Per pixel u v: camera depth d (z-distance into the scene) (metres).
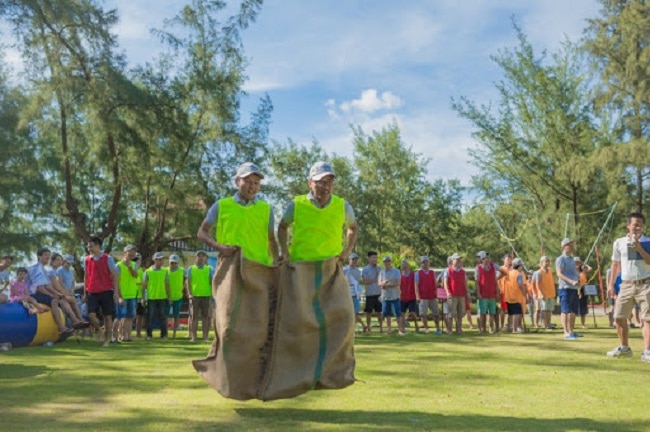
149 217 35.56
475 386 7.43
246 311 6.03
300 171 52.31
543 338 14.99
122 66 28.92
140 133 29.42
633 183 38.09
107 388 7.27
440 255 60.50
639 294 10.03
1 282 15.84
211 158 33.56
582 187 39.53
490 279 17.16
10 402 6.38
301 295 6.06
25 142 28.73
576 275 14.96
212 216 6.35
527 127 43.22
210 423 5.41
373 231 54.38
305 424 5.36
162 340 15.36
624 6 36.62
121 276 15.00
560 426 5.27
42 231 31.06
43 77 28.28
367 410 5.99
